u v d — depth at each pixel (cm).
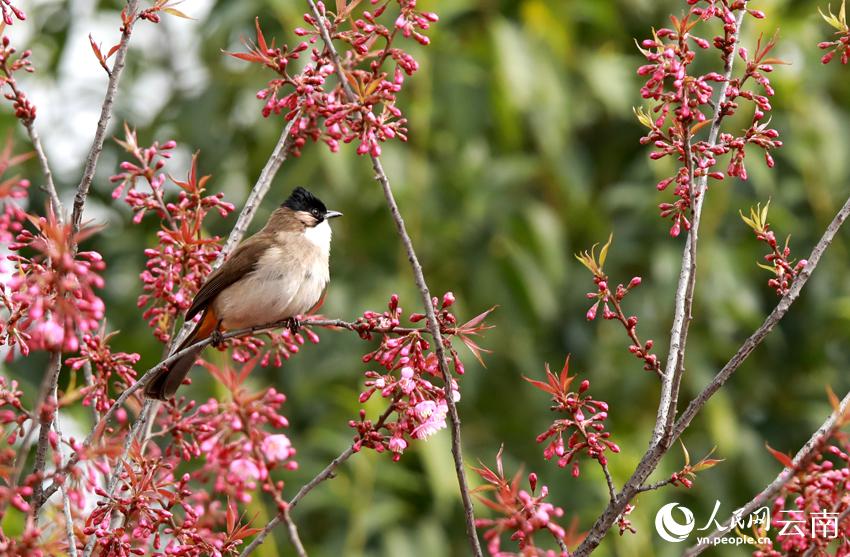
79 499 524
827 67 1477
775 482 517
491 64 1412
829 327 1450
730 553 1284
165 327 734
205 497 569
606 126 1541
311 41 623
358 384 1318
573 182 1412
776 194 1453
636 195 1400
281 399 469
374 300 1354
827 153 1427
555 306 1415
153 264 753
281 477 1241
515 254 1382
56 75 1527
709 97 591
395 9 1296
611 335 1427
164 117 1492
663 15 1505
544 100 1393
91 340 659
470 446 1360
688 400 1418
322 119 793
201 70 1555
